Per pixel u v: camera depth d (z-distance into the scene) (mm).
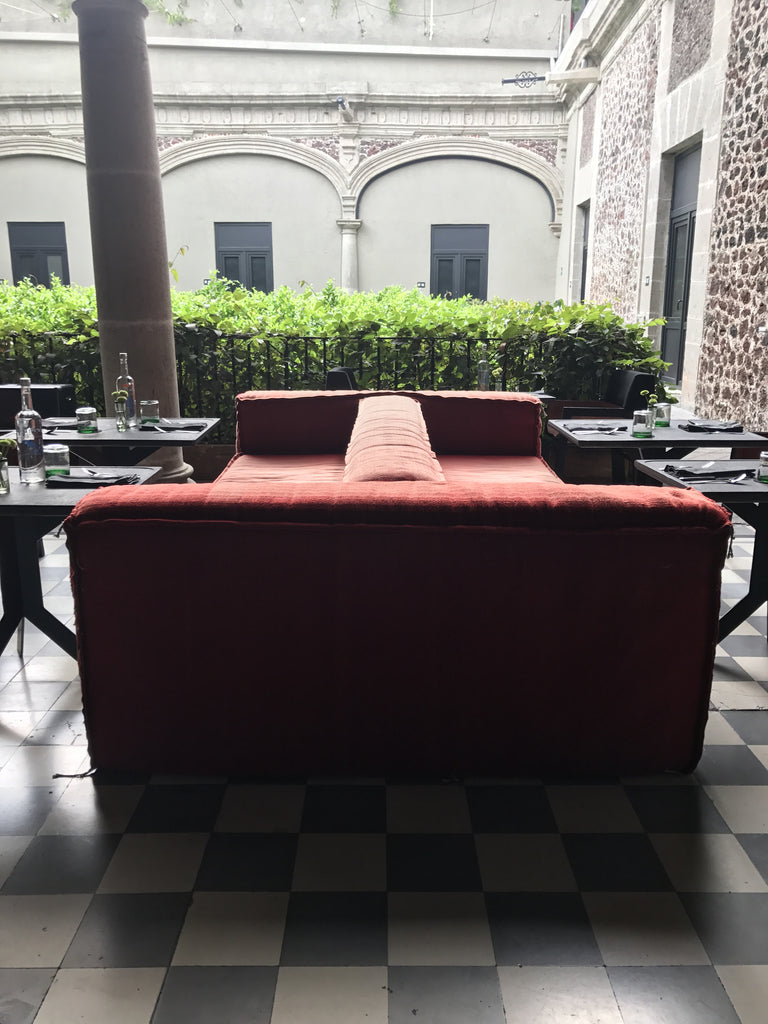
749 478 2490
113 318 4410
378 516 1768
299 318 5578
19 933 1486
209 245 13539
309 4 13055
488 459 3848
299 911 1545
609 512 1767
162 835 1773
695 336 7480
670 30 8195
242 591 1819
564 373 5207
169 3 12891
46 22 12828
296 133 13102
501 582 1807
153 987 1366
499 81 13266
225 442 5574
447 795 1934
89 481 2354
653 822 1826
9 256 13531
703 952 1449
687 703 1919
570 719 1924
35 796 1919
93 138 4168
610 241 10852
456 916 1533
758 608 2943
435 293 13836
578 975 1396
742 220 6367
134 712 1929
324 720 1919
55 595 3260
